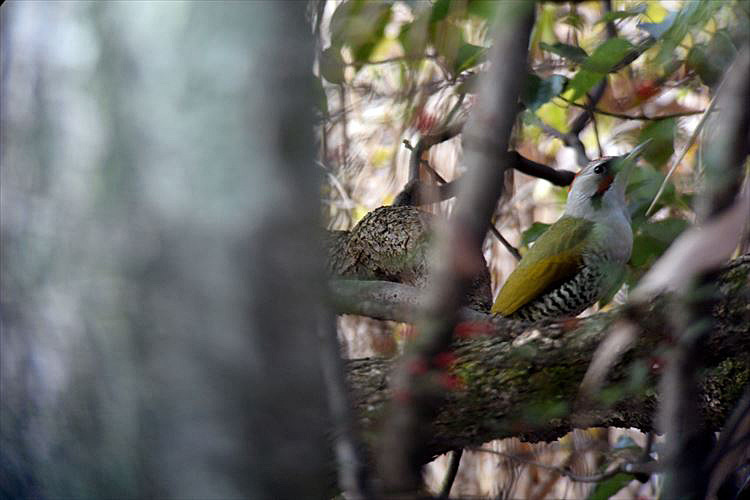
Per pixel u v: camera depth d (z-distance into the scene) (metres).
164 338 3.62
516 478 12.71
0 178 3.77
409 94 7.60
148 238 3.62
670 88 10.62
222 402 3.62
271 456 3.63
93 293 3.66
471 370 6.78
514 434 7.33
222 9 3.59
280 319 3.58
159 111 3.62
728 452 4.38
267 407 3.61
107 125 3.67
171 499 3.68
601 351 5.56
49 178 3.75
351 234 9.48
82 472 3.76
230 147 3.56
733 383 6.46
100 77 3.70
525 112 10.44
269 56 3.56
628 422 6.80
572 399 6.71
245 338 3.58
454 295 3.74
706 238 3.37
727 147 3.86
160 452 3.68
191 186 3.58
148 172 3.62
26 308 3.74
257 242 3.55
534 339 6.79
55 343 3.75
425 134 8.38
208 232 3.57
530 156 14.11
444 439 6.90
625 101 11.52
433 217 9.25
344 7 6.97
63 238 3.71
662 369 5.74
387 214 9.34
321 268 3.62
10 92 3.83
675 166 6.16
